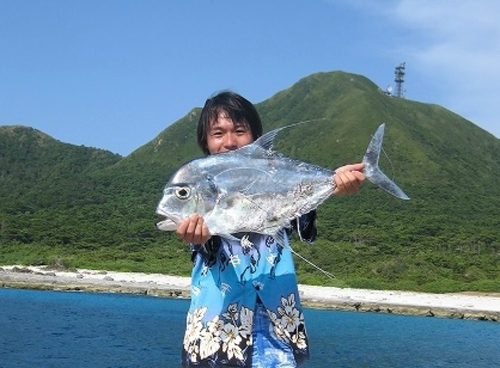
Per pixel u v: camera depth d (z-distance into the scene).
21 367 17.77
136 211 84.50
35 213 82.75
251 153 3.64
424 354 23.47
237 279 3.66
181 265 53.16
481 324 34.59
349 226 69.81
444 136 145.38
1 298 35.50
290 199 3.63
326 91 159.88
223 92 4.00
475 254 57.22
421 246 59.62
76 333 24.31
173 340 23.47
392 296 42.94
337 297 40.59
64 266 49.78
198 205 3.41
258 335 3.63
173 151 149.12
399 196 3.63
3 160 139.12
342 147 107.88
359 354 22.80
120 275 47.97
